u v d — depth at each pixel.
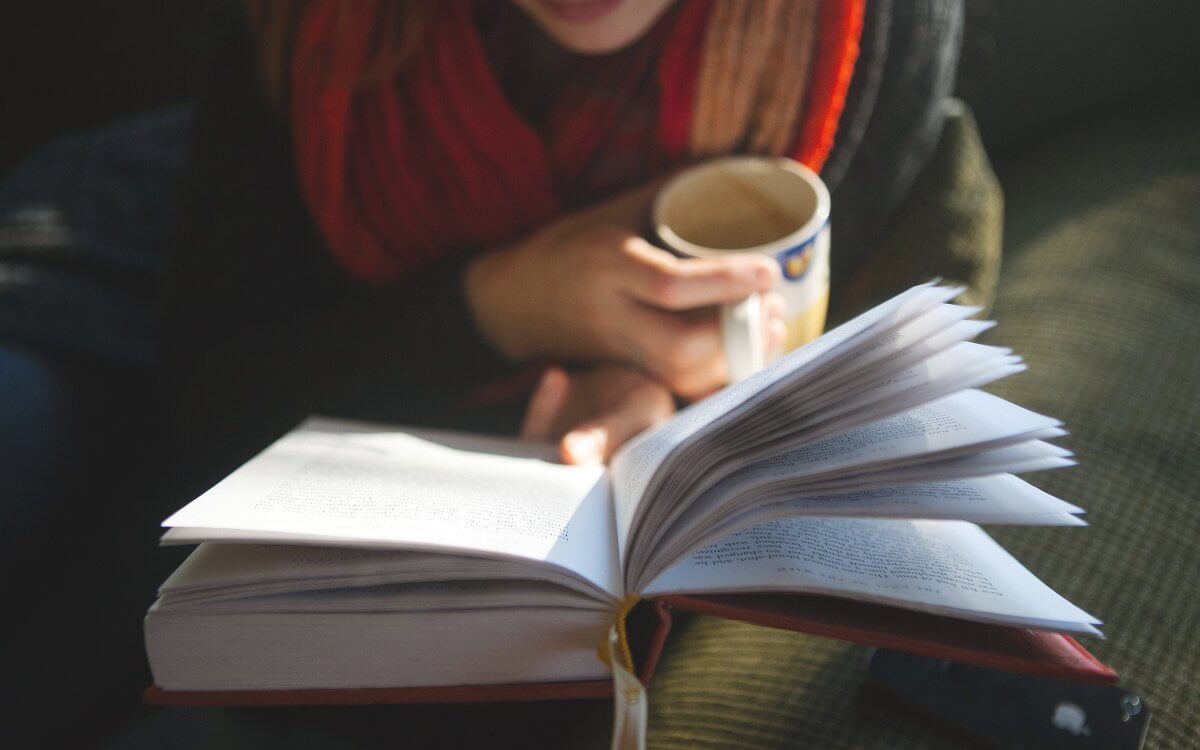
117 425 0.94
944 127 0.89
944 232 0.84
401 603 0.46
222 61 0.86
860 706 0.52
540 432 0.68
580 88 0.83
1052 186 0.99
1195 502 0.63
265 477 0.53
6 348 0.91
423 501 0.50
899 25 0.82
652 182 0.79
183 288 0.87
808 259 0.64
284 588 0.45
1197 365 0.73
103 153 1.11
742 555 0.47
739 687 0.56
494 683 0.48
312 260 0.91
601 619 0.46
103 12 1.25
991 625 0.45
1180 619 0.55
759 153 0.81
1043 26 1.01
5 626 0.79
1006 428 0.45
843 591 0.43
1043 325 0.79
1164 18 0.99
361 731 0.66
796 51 0.75
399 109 0.82
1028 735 0.49
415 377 0.79
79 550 0.85
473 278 0.78
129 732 0.75
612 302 0.68
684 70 0.78
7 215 1.03
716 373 0.68
